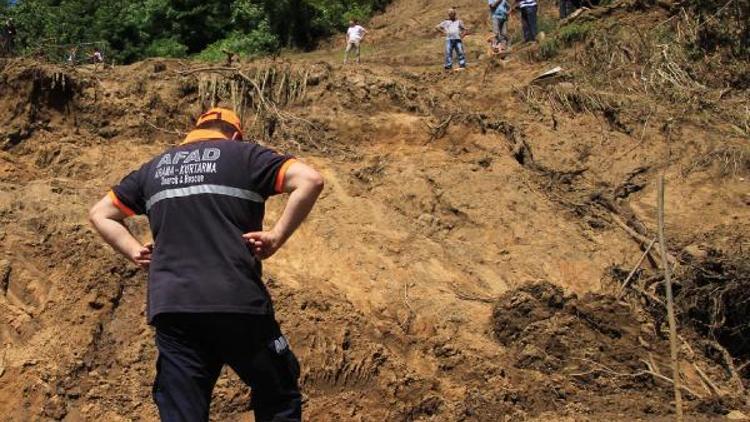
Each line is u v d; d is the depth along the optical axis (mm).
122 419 5738
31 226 6918
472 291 7844
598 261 8516
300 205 3936
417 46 18297
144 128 8820
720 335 7988
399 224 8398
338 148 9398
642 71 11836
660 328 7699
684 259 8508
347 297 7266
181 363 3900
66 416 5734
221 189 3959
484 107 10820
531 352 6930
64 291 6418
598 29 12633
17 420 5688
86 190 7648
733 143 10383
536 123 10461
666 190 9719
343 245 7844
